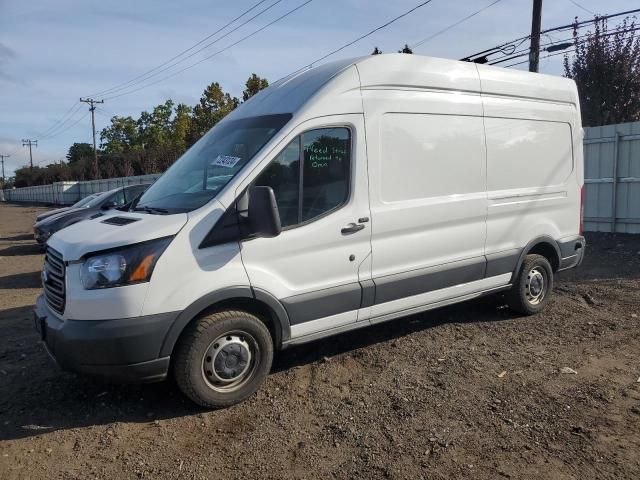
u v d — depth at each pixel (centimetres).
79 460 367
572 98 676
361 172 481
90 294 386
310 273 457
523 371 486
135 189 1327
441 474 338
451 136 546
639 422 391
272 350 449
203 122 4828
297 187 450
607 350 534
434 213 530
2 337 631
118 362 387
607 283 791
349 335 589
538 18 1562
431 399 436
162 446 382
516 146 608
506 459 351
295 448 375
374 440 379
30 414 432
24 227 2473
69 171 7856
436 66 537
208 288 408
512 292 630
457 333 592
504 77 597
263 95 523
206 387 418
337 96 471
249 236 425
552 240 655
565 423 393
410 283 518
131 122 8062
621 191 1127
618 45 1678
